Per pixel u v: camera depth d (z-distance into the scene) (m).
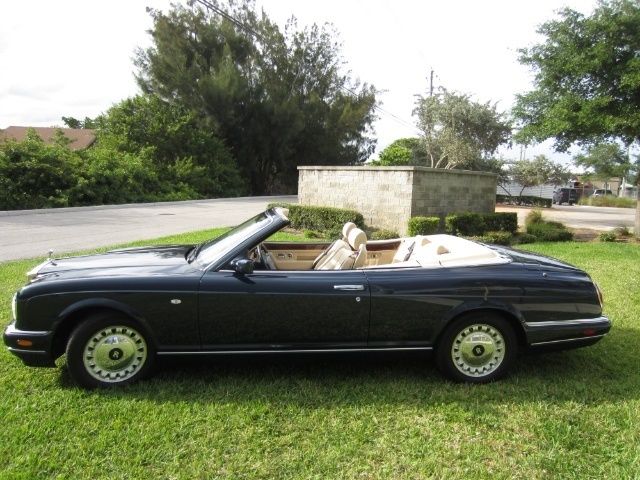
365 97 35.19
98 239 10.72
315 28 33.38
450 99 29.14
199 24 28.75
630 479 2.77
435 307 3.81
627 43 12.29
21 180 17.34
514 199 37.47
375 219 13.33
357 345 3.83
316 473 2.76
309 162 34.69
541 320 3.93
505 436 3.19
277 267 4.71
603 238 13.54
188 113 28.11
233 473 2.74
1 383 3.73
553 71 13.34
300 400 3.57
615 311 5.97
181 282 3.65
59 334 3.64
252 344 3.75
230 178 29.42
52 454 2.85
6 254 8.79
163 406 3.43
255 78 30.88
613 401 3.70
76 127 51.59
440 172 13.22
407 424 3.30
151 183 23.61
